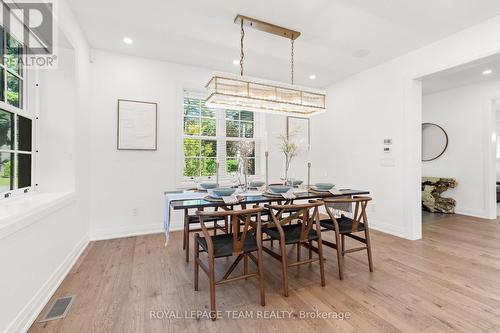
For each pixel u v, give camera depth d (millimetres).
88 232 3227
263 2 2330
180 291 2061
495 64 3758
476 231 3775
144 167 3602
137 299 1933
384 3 2336
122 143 3455
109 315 1729
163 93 3709
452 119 5125
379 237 3480
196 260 2072
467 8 2412
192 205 1998
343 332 1563
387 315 1735
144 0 2311
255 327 1617
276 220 2078
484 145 4652
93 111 3301
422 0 2289
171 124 3768
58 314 1736
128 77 3494
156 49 3334
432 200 5168
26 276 1642
